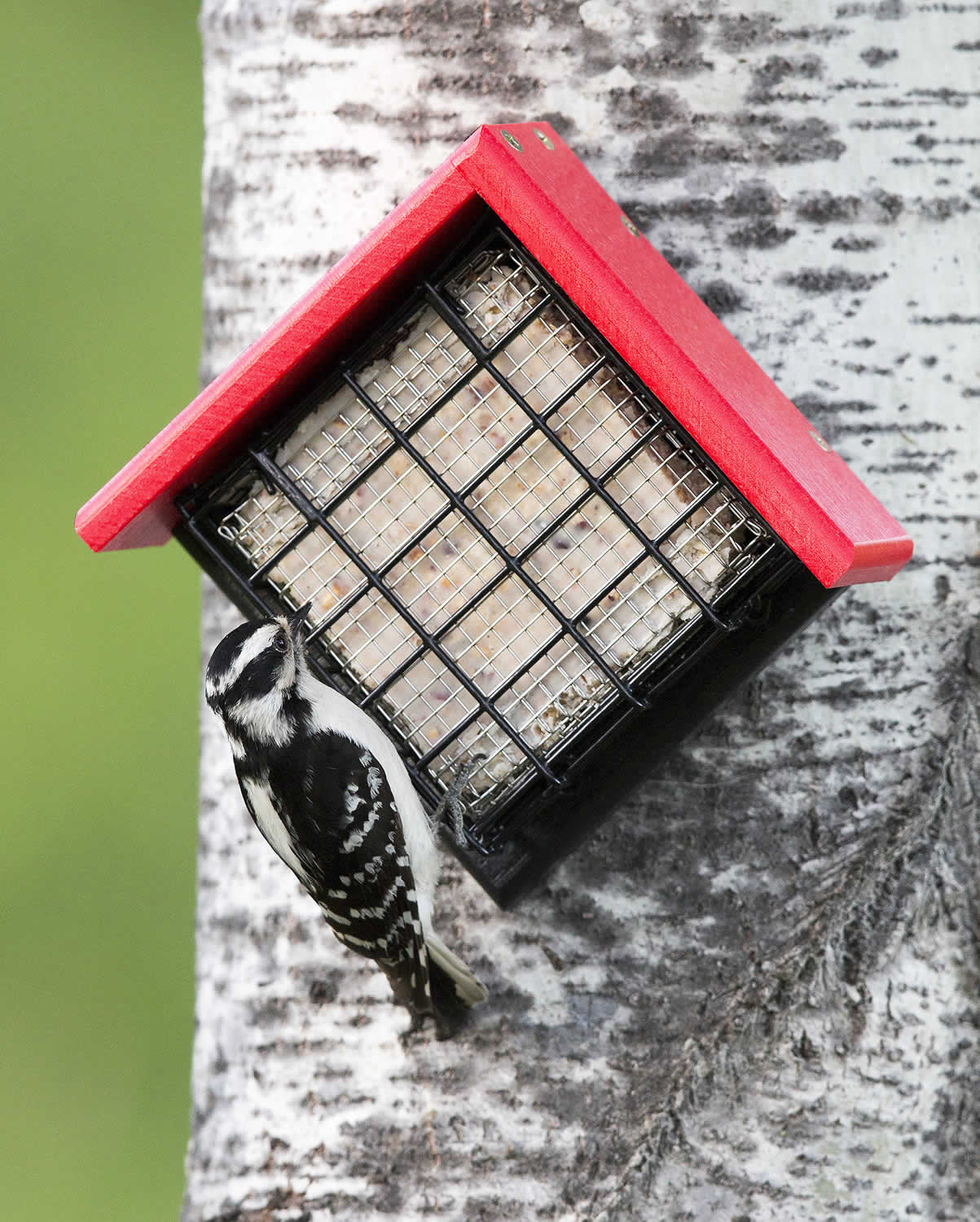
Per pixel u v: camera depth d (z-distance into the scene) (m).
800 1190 4.99
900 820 5.01
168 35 5.86
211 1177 5.03
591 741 4.97
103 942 5.38
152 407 5.44
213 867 5.05
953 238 5.02
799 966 5.00
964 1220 4.99
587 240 4.92
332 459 4.98
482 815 4.98
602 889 5.01
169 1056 5.36
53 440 5.42
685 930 5.01
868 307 5.02
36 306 5.48
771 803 5.01
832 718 5.01
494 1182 5.00
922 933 5.00
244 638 4.98
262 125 5.05
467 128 5.03
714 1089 5.00
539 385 4.96
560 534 4.97
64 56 5.79
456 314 4.96
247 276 5.05
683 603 4.96
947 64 5.02
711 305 5.02
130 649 5.41
